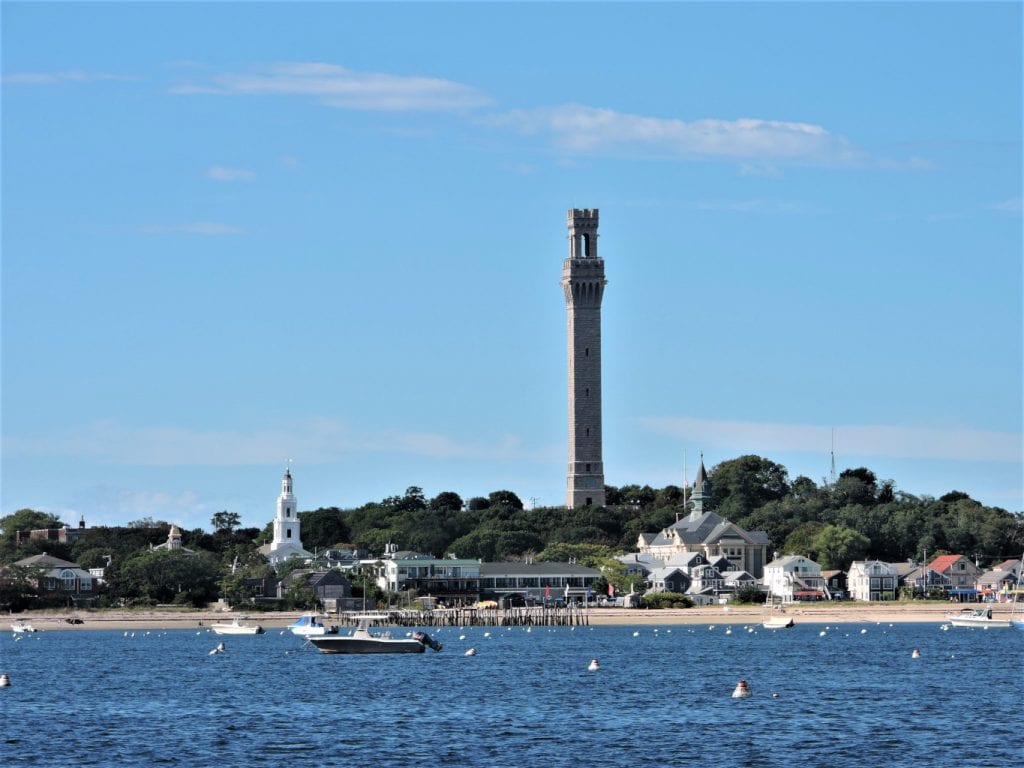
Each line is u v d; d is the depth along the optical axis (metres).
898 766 127.06
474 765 128.75
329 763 130.00
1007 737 141.50
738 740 140.38
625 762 129.50
